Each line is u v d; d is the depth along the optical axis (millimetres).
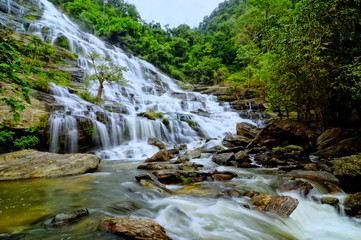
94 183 5340
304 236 3486
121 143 11953
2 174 5535
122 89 23109
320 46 5500
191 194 4840
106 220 2943
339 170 5277
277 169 7117
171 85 36438
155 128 13875
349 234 3545
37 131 8312
